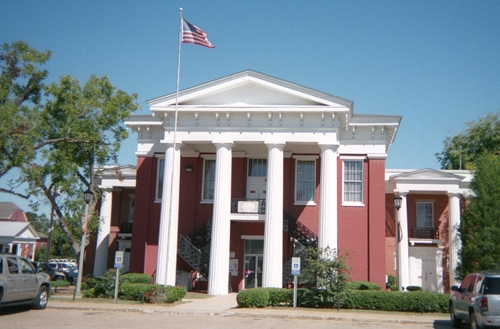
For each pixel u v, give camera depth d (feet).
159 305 73.92
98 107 97.04
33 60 94.12
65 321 57.47
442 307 71.20
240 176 108.78
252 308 72.18
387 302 72.28
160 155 110.83
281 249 92.99
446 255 125.70
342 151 106.32
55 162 95.91
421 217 128.98
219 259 93.45
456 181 119.14
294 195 107.24
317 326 57.47
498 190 85.71
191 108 98.02
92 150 97.96
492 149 176.35
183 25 94.94
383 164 104.88
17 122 84.84
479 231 84.53
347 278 73.41
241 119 98.43
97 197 106.73
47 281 67.77
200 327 55.06
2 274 58.29
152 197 109.60
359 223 103.60
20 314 61.98
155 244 107.24
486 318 49.62
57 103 96.94
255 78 98.22
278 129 97.19
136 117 111.04
